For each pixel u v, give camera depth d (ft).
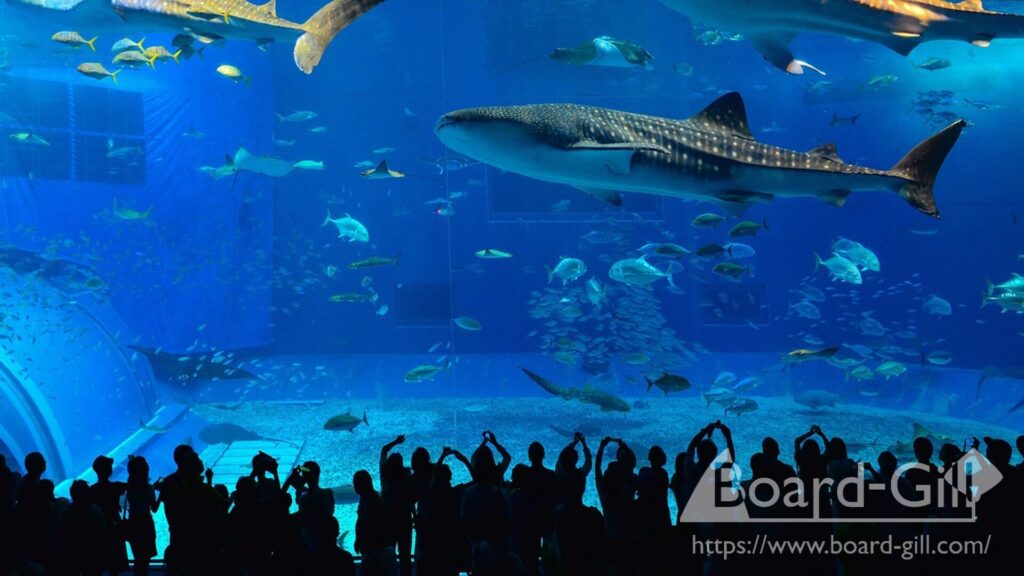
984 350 66.64
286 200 73.61
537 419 49.08
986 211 67.62
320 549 12.02
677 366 67.82
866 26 20.26
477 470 14.62
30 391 37.91
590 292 48.32
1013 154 66.95
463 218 74.08
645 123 19.57
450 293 73.87
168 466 42.78
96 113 58.80
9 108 53.83
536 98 74.49
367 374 65.92
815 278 72.13
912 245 69.62
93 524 14.52
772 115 74.38
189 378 58.13
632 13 71.26
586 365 64.23
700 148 19.69
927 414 52.95
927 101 56.49
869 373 40.86
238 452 40.75
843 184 20.57
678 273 72.69
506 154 19.07
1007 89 67.21
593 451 40.32
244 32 19.81
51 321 44.55
